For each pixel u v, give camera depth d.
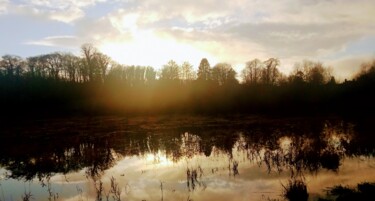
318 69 78.81
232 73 84.50
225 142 26.22
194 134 32.34
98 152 24.52
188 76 84.00
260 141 26.20
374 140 22.20
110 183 15.58
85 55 83.88
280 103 62.94
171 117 51.53
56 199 13.63
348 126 33.69
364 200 11.07
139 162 20.50
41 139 32.56
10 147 28.64
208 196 12.90
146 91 74.81
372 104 54.88
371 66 70.19
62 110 60.62
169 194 13.41
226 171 16.59
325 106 58.44
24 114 56.97
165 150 24.30
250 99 65.00
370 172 15.00
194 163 19.09
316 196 12.06
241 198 12.44
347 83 68.50
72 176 17.75
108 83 79.56
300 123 39.00
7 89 66.38
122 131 36.84
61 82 76.62
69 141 30.77
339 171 15.34
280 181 14.29
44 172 19.19
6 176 18.59
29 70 84.25
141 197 13.18
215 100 65.50
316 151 19.17
